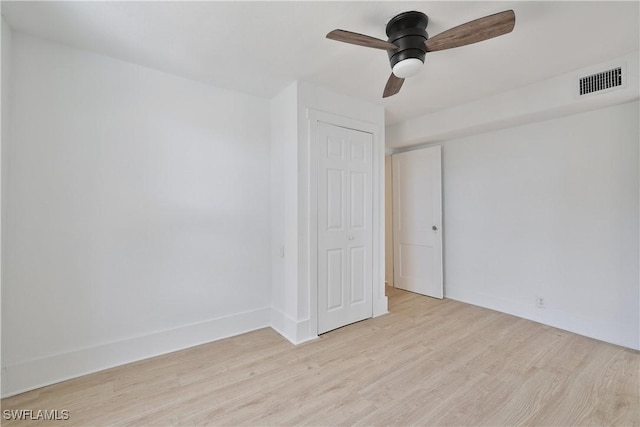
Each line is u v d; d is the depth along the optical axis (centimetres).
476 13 171
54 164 198
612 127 254
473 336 266
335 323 285
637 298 241
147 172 233
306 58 221
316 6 164
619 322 249
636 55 215
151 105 235
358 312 303
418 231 399
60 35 191
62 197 201
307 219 266
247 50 210
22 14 170
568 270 279
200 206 258
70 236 204
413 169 405
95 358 211
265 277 296
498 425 157
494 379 198
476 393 184
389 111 342
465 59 224
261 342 259
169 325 242
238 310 278
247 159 285
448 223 379
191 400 179
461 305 351
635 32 190
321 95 274
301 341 259
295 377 203
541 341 255
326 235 279
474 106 309
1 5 161
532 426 156
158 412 169
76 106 206
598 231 262
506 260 324
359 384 194
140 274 229
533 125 302
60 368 198
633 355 230
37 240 193
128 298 224
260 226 293
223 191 271
